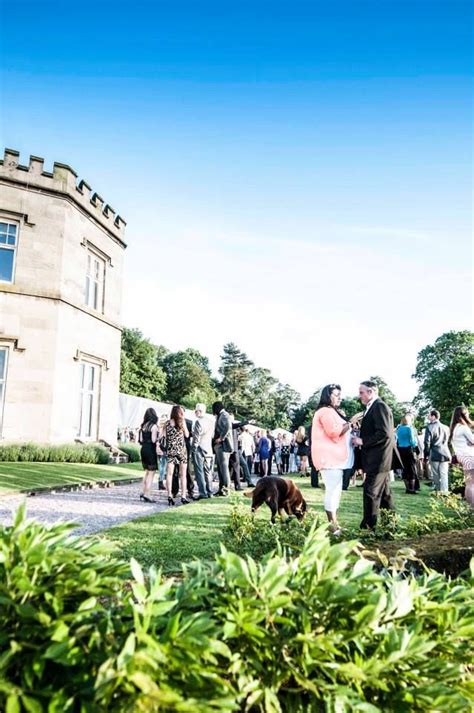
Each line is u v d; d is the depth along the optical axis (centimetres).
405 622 180
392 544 368
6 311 1487
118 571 173
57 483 1020
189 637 137
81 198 1700
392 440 582
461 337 4484
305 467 1678
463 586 203
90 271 1819
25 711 128
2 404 1469
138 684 122
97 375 1828
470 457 739
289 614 166
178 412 901
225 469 1018
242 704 157
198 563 183
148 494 1017
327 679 160
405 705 156
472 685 168
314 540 192
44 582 155
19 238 1540
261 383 9606
